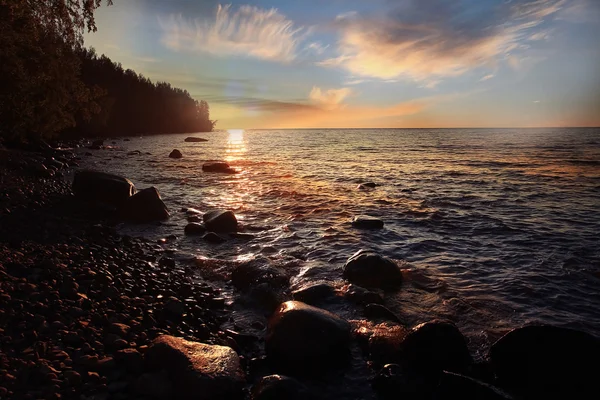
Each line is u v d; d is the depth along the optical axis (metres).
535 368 4.14
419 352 4.46
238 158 38.59
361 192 17.80
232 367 4.13
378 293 6.45
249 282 6.85
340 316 5.75
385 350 4.72
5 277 5.84
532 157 37.00
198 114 181.75
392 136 121.56
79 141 50.81
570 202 15.20
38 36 17.14
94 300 5.71
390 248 9.40
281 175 24.48
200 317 5.67
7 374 3.77
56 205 12.52
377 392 4.13
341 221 12.16
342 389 4.20
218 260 8.43
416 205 14.70
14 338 4.44
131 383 3.94
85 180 13.44
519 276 7.44
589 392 3.88
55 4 17.09
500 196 16.62
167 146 58.28
